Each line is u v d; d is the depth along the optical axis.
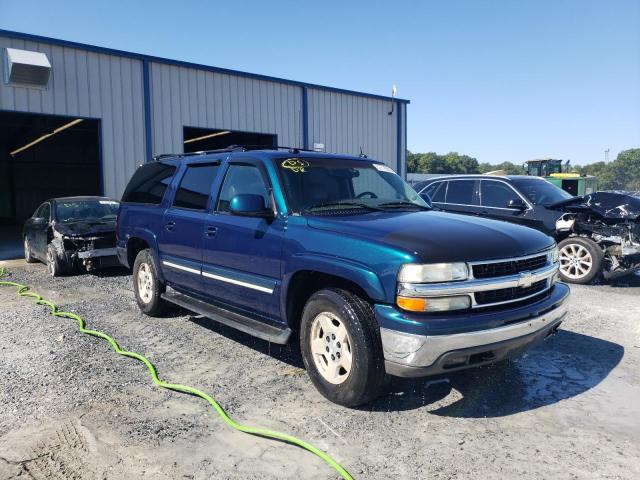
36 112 13.02
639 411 3.84
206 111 16.25
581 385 4.32
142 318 6.50
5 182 31.20
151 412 3.83
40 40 12.91
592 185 25.52
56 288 8.59
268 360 4.94
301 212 4.32
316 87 18.92
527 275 3.76
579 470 3.07
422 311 3.39
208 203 5.28
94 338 5.64
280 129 18.11
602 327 6.03
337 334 3.85
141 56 14.70
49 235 10.25
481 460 3.18
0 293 8.25
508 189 9.42
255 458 3.21
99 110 14.10
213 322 6.29
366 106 20.80
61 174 29.97
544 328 3.84
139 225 6.50
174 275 5.82
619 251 8.47
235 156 5.14
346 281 3.87
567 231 8.84
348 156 5.37
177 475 3.03
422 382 4.34
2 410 3.87
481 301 3.55
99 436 3.47
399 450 3.30
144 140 14.97
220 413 3.76
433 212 4.72
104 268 10.62
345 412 3.82
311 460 3.18
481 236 3.81
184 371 4.65
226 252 4.86
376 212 4.54
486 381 4.38
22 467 3.11
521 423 3.66
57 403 3.98
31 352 5.16
